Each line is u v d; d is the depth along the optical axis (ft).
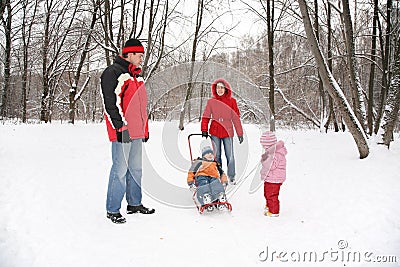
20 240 12.21
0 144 29.04
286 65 64.85
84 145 30.40
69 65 66.33
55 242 12.09
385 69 32.68
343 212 14.76
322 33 50.34
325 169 21.47
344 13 25.45
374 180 17.81
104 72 14.21
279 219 14.90
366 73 66.08
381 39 36.91
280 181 15.30
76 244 12.07
